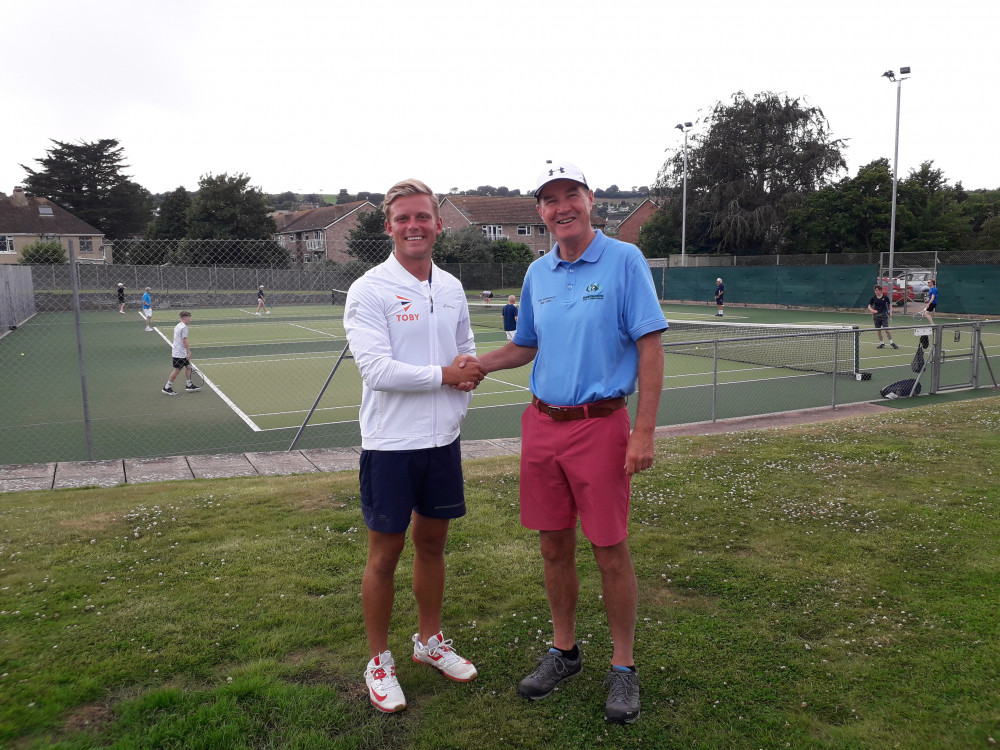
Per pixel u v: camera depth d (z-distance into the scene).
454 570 4.02
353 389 14.24
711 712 2.68
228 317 34.56
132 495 5.66
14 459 8.67
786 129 47.62
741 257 42.41
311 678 2.91
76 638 3.20
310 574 3.95
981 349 12.72
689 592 3.73
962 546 4.30
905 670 2.93
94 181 71.25
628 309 2.67
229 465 7.30
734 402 12.06
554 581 2.87
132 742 2.46
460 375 2.70
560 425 2.74
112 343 23.20
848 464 6.35
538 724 2.62
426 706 2.75
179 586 3.78
